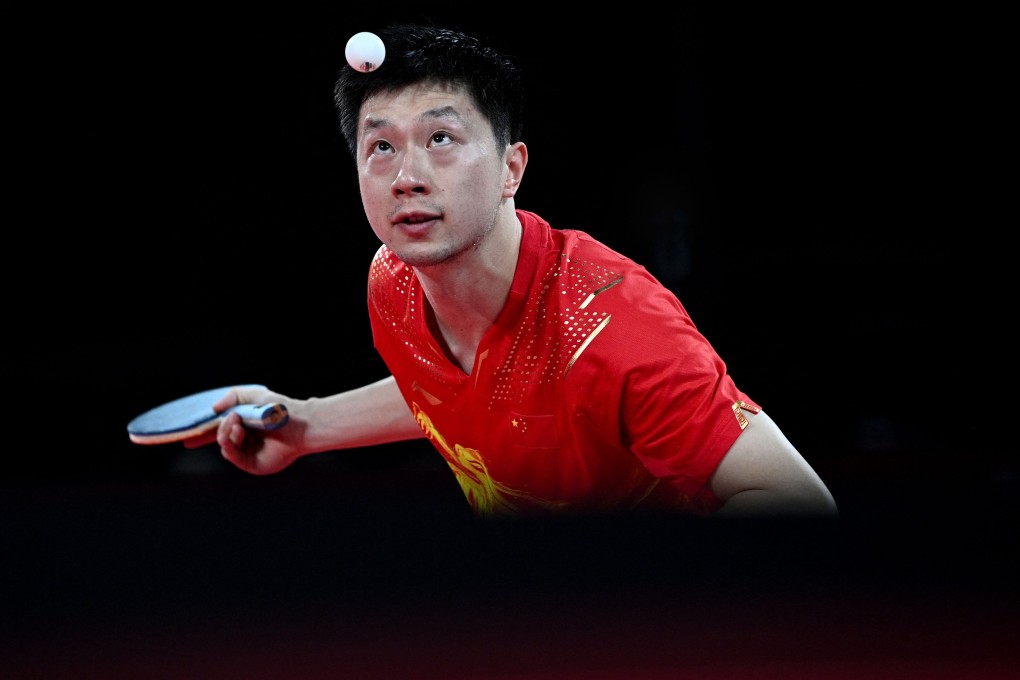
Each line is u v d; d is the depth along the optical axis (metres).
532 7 15.58
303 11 15.95
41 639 4.00
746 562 4.59
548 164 16.05
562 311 5.86
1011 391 15.48
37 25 16.00
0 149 16.44
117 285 16.80
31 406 16.31
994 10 15.61
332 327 16.80
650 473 6.29
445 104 5.46
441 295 6.02
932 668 3.59
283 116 16.36
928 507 6.40
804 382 16.03
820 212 16.34
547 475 6.46
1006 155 15.99
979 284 16.14
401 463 14.47
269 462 8.45
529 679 3.54
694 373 5.57
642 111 15.95
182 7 15.95
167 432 8.16
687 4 15.69
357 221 16.67
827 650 3.74
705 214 16.19
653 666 3.63
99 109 16.38
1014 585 4.36
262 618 4.15
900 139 16.16
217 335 16.81
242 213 16.64
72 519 7.62
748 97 16.08
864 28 15.86
